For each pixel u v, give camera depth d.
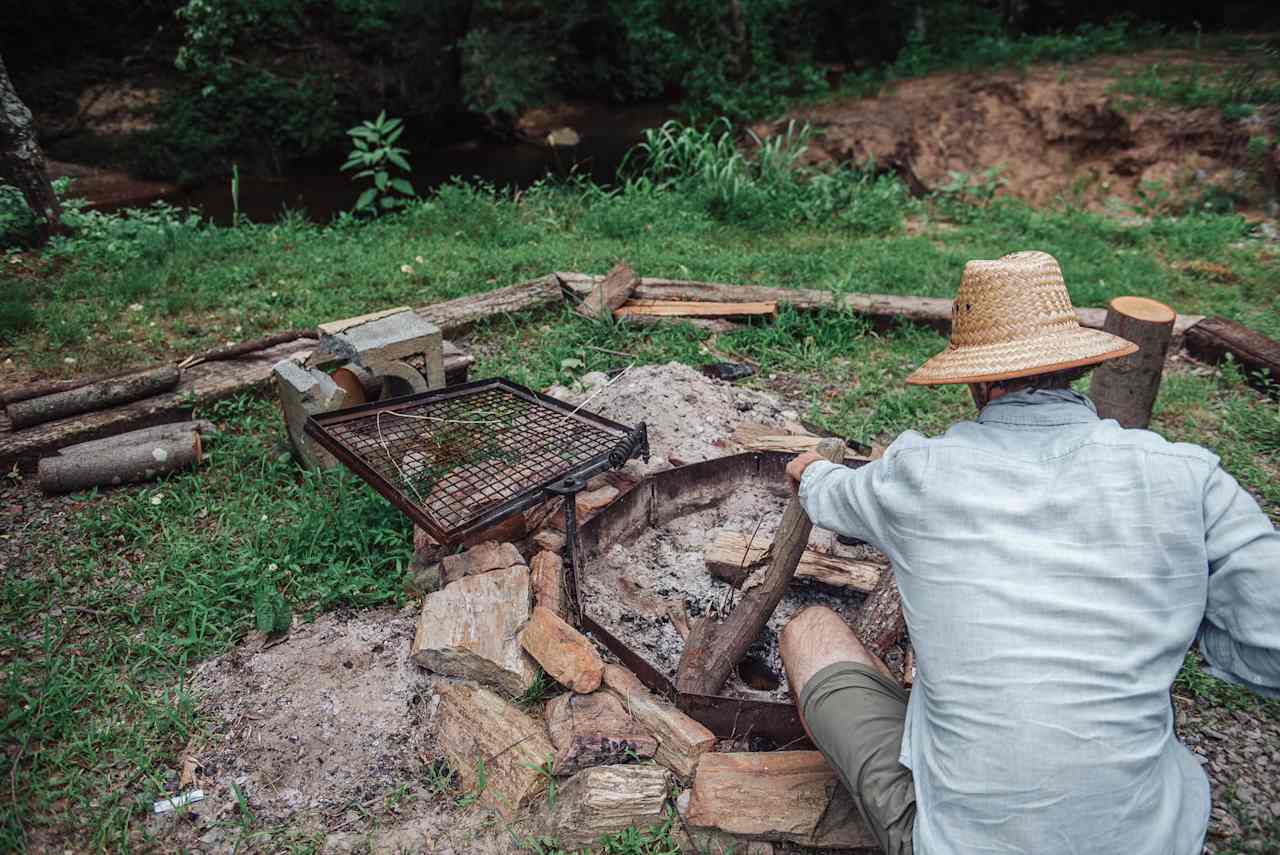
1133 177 9.25
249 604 3.10
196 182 13.05
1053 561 1.61
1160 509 1.58
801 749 2.49
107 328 5.30
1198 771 1.80
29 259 6.62
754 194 8.50
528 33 16.84
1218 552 1.57
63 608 3.12
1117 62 11.24
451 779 2.50
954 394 4.71
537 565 3.00
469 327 5.38
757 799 2.27
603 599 3.03
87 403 4.15
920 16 14.77
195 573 3.25
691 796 2.31
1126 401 3.86
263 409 4.45
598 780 2.34
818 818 2.23
